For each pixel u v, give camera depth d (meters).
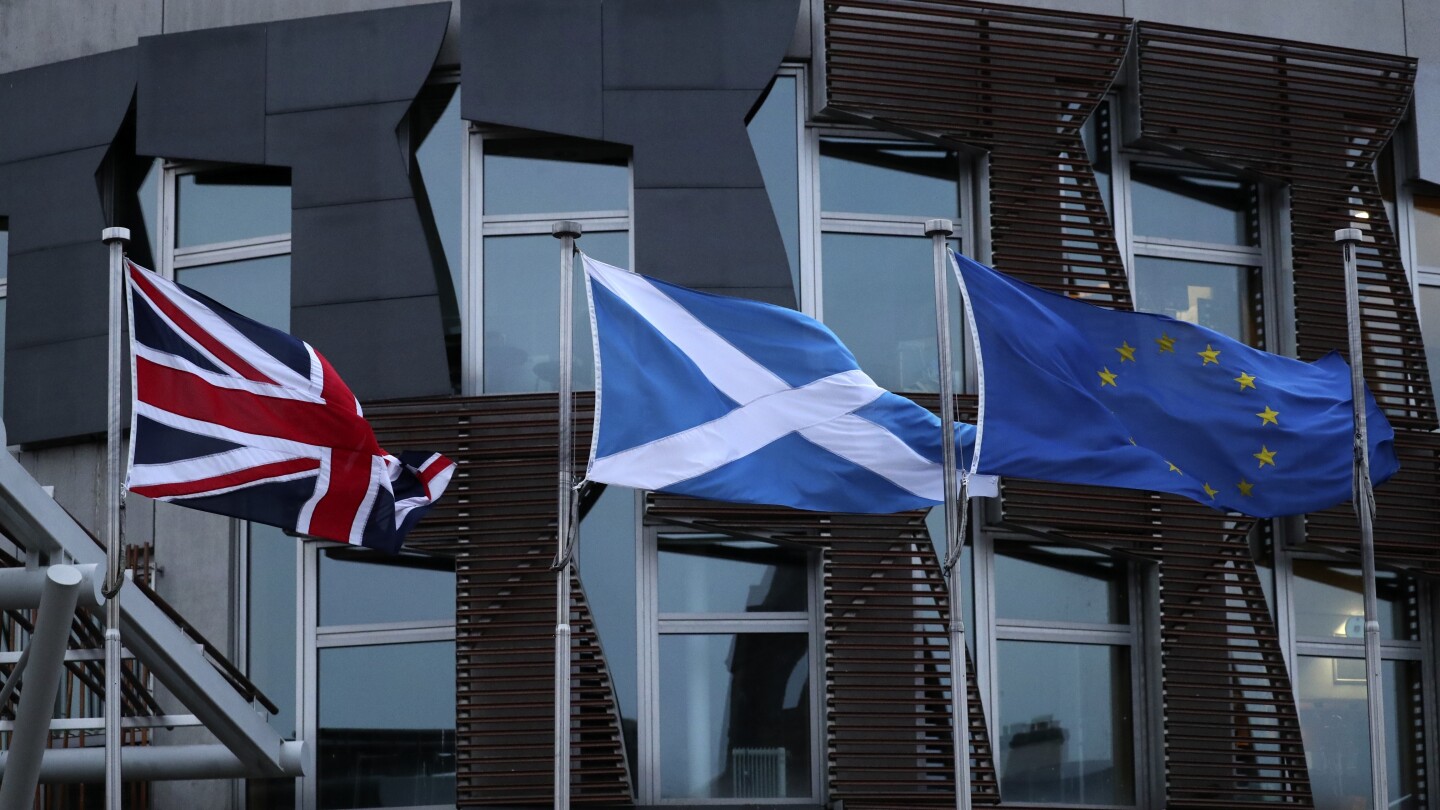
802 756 15.12
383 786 15.17
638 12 15.71
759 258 15.33
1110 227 16.02
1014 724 15.55
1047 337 12.72
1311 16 17.11
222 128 15.91
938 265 12.63
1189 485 12.98
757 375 12.85
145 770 13.62
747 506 15.05
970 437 13.12
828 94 15.72
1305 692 16.39
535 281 15.80
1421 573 16.55
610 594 15.23
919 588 15.30
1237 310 16.84
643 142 15.52
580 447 15.09
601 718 14.76
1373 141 16.92
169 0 16.53
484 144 15.95
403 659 15.34
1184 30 16.42
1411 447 16.59
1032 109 16.02
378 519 12.30
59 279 16.19
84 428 15.84
